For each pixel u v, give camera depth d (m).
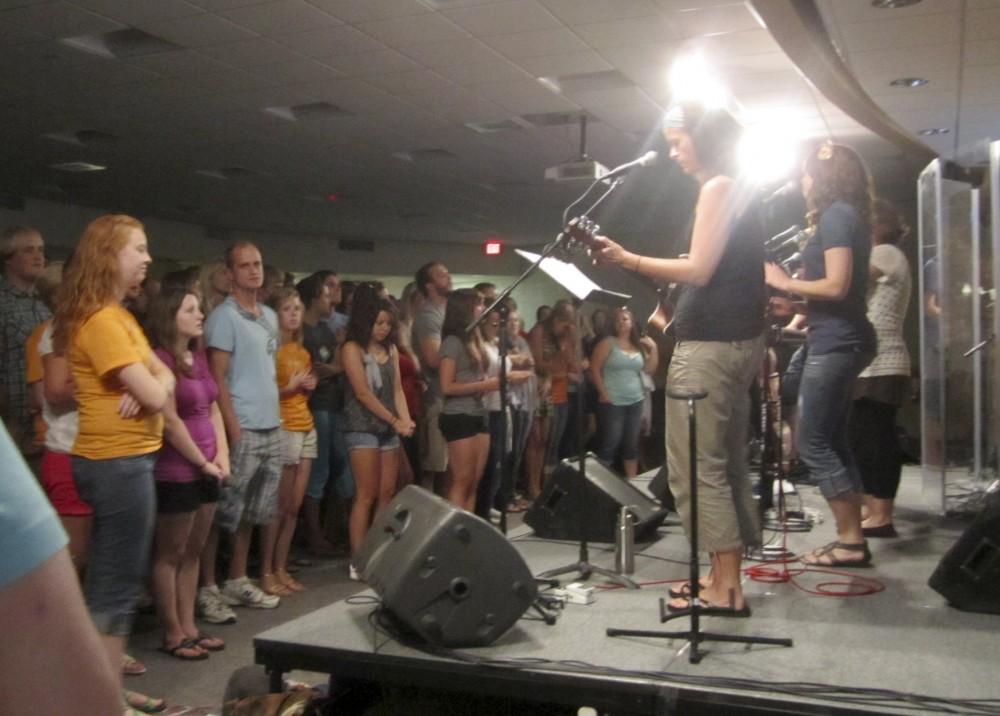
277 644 2.53
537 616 2.69
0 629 0.56
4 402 3.33
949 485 4.90
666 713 2.15
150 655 3.38
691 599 2.34
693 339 2.58
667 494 4.34
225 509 3.72
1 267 3.60
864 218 3.00
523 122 8.21
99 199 11.97
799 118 8.11
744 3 5.33
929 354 5.14
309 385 4.21
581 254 2.85
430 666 2.36
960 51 6.29
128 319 2.77
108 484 2.64
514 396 5.46
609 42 6.02
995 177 4.74
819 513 4.18
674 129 2.62
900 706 1.99
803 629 2.53
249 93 7.14
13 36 5.80
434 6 5.39
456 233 15.21
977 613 2.66
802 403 3.14
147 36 6.14
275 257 15.17
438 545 2.41
